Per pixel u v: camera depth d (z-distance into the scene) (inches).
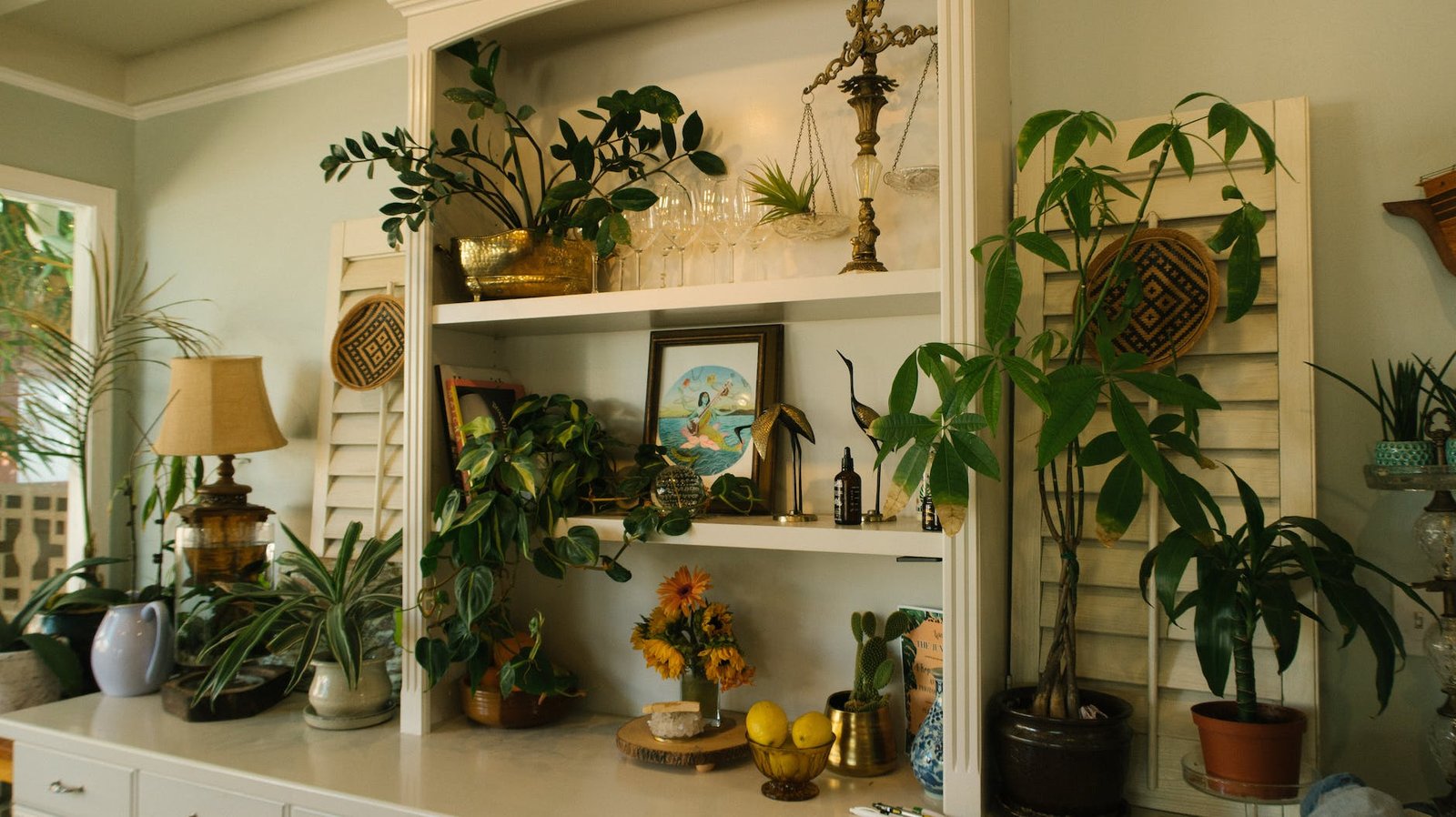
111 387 111.5
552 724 75.3
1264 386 57.2
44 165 106.2
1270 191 57.7
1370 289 57.9
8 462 113.8
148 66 111.3
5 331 112.9
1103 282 60.8
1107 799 53.2
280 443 93.1
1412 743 56.0
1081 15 65.7
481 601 67.2
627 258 80.2
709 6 76.5
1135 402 60.2
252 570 87.9
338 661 72.6
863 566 70.4
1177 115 61.8
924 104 69.6
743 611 74.3
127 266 113.7
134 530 108.7
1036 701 56.2
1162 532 58.8
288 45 100.9
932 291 57.4
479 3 72.3
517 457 68.4
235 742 71.7
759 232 72.0
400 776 63.8
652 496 68.8
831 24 72.8
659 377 76.8
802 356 72.9
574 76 82.7
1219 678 48.4
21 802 77.7
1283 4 60.3
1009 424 64.4
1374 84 58.1
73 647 95.5
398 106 95.7
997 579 60.7
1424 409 55.9
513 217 77.0
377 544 80.0
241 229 105.4
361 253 95.0
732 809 57.6
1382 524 57.2
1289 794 49.8
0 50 101.9
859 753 63.1
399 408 90.4
